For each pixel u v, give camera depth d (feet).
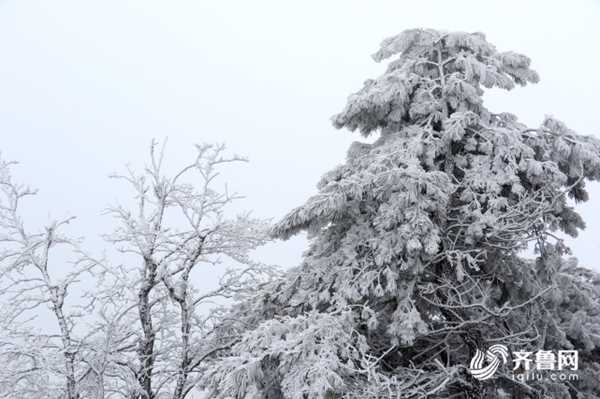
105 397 43.04
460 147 41.88
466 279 40.19
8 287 38.65
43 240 40.55
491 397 43.65
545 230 40.60
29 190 40.91
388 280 34.19
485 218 36.55
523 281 42.06
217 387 33.45
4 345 38.96
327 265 37.58
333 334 32.50
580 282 51.49
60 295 39.58
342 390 29.99
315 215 36.76
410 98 42.52
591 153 39.27
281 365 32.04
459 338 43.11
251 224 44.01
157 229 42.78
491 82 42.01
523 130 41.39
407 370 37.42
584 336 46.14
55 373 37.76
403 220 34.71
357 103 40.60
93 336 41.01
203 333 43.88
